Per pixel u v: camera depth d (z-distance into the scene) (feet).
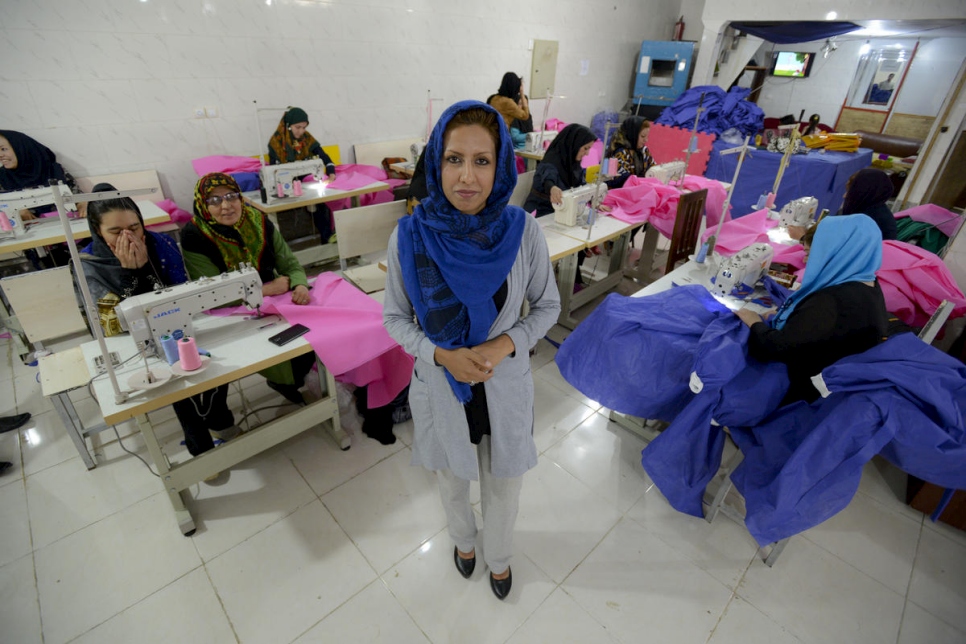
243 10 11.59
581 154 10.28
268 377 6.61
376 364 6.41
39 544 5.46
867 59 19.17
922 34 16.47
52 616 4.77
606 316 5.94
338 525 5.80
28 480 6.28
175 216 11.03
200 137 12.00
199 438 5.95
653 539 5.74
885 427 4.02
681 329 5.57
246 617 4.83
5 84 9.48
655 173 10.59
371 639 4.68
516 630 4.77
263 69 12.35
